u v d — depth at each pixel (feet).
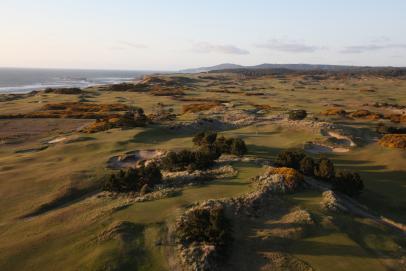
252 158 113.70
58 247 61.16
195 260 54.49
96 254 56.49
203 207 68.74
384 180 112.57
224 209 69.21
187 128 181.47
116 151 127.85
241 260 56.65
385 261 59.47
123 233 62.03
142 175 89.10
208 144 125.18
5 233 70.90
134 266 54.13
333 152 146.10
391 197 99.40
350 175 96.78
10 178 100.37
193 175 93.45
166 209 71.41
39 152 131.13
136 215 69.15
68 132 179.32
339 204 77.36
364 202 95.55
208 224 60.75
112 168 109.29
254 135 170.19
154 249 57.98
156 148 130.31
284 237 62.95
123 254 56.44
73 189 92.22
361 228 69.56
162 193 80.64
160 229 63.31
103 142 140.05
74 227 67.41
